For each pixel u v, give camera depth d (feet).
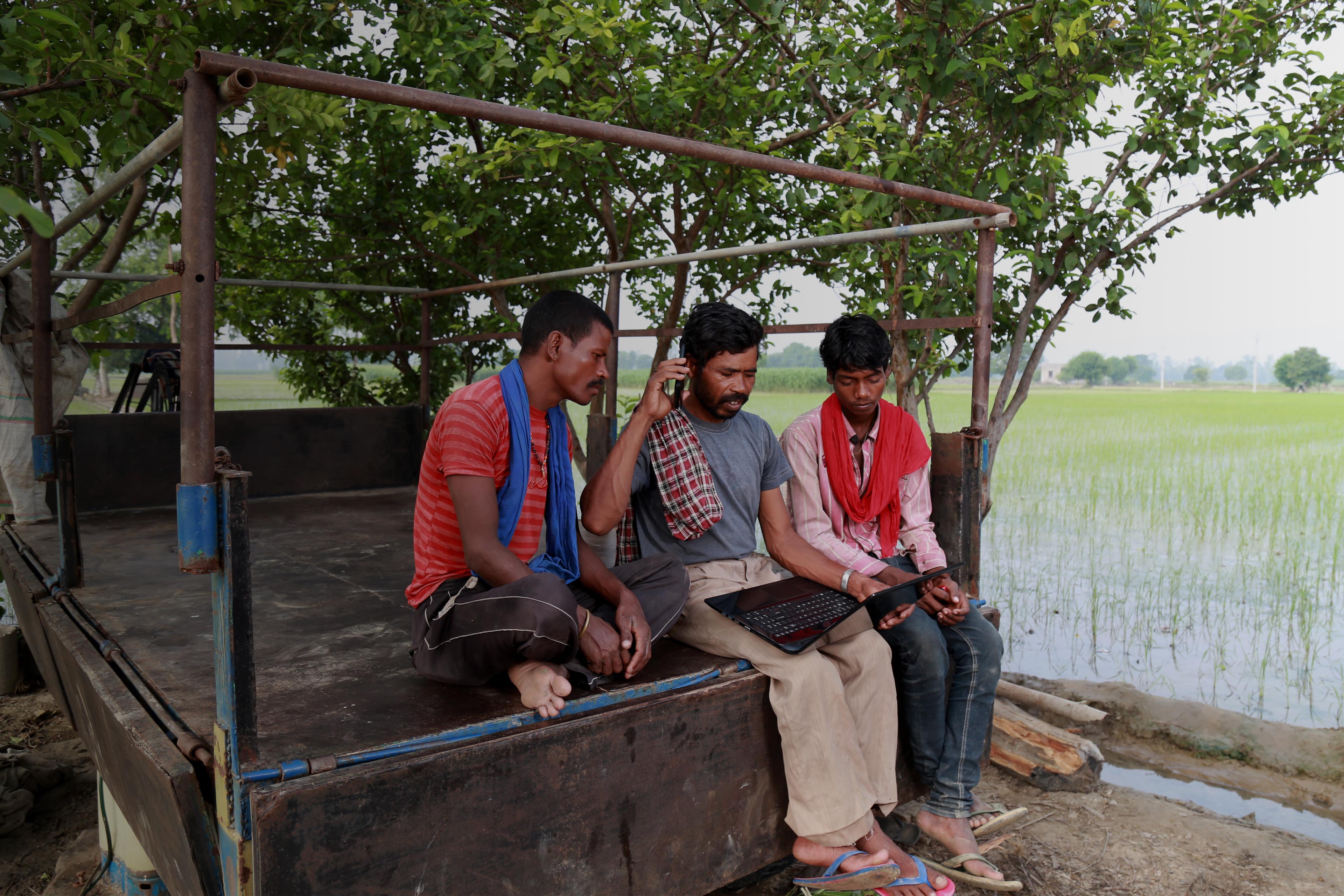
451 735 5.90
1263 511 29.14
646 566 7.82
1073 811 11.24
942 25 13.79
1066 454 44.88
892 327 10.23
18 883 9.62
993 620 9.48
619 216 22.04
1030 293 16.21
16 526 15.28
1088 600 20.26
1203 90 15.25
